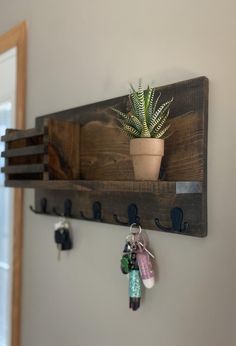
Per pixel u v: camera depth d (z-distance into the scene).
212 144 0.72
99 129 0.95
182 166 0.75
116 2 0.94
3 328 1.45
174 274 0.78
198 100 0.73
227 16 0.71
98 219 0.95
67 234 1.07
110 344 0.93
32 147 0.98
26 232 1.27
